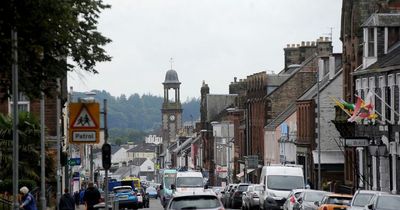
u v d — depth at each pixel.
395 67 66.06
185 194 35.72
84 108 36.22
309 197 52.19
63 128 78.19
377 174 71.38
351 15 81.50
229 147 146.88
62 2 28.45
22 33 28.47
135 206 78.00
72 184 81.94
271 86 123.38
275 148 115.88
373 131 71.38
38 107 63.78
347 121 71.94
